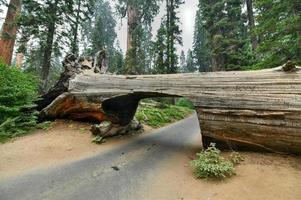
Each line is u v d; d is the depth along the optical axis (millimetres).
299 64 13641
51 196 5305
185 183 6074
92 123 11711
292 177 5672
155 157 8141
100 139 9516
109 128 10258
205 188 5715
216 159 6566
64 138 9664
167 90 8758
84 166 7031
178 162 7629
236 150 7750
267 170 6113
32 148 8445
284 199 4895
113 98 10094
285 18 14562
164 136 11734
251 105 7188
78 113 11703
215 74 8141
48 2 18812
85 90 10984
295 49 14023
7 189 5539
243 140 7477
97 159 7645
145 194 5527
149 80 9328
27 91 11445
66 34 19750
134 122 12219
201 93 8102
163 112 19578
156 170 6938
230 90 7656
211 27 27156
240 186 5555
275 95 6914
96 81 10930
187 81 8508
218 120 7723
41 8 18422
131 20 32000
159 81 9078
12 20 17609
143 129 12844
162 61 29484
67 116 12180
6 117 10461
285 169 6090
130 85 9727
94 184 5945
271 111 6852
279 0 14578
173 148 9422
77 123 11781
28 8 18438
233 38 26906
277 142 6914
